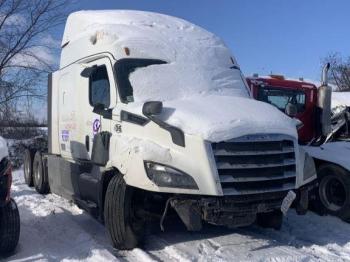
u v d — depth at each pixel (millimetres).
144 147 6320
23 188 12336
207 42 8383
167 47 7879
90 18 8719
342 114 10586
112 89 7461
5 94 22125
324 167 8883
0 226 6359
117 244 6723
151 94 7273
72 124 8961
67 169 9109
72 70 8977
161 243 7020
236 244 7008
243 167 6270
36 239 7238
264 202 6430
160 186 6043
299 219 8664
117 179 6723
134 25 8172
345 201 8547
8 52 22531
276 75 11859
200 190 6094
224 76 7980
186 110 6645
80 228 7852
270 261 6262
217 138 6141
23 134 21328
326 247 7027
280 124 6684
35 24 22734
